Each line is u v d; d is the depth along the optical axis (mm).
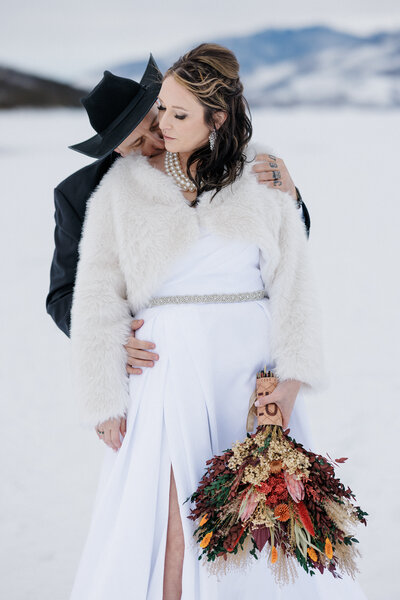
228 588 2223
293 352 2211
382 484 3564
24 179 16703
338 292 8023
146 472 2141
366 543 3061
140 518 2127
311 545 1949
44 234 11812
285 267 2258
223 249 2188
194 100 2113
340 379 5309
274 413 2143
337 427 4367
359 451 3986
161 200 2186
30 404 5090
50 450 4273
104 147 2217
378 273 8859
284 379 2211
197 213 2184
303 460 2029
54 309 2408
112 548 2129
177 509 2170
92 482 3838
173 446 2141
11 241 11344
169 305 2191
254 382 2232
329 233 11164
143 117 2221
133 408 2195
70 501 3623
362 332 6555
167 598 2174
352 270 9023
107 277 2203
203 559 2072
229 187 2199
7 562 3053
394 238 10812
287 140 21250
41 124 26688
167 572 2174
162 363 2170
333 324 6828
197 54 2131
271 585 2283
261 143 2346
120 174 2229
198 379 2162
